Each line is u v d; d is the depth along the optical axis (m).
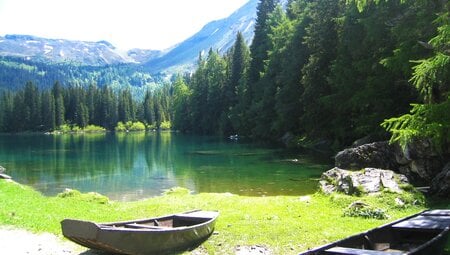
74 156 50.00
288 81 54.47
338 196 17.48
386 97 31.91
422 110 13.38
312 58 46.81
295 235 13.38
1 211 16.38
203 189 25.00
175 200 19.41
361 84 35.78
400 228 11.02
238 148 51.94
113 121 161.75
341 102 38.91
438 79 13.89
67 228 10.87
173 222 13.70
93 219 15.58
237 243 12.75
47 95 149.00
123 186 27.86
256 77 73.56
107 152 55.59
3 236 13.52
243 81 78.12
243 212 16.50
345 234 13.33
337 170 19.81
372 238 10.59
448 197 17.41
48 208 17.48
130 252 11.09
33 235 13.65
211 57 106.06
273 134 63.72
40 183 29.44
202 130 103.56
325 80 45.69
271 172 30.55
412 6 25.95
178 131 127.88
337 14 45.88
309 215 15.82
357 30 36.84
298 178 27.62
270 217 15.50
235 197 19.84
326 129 46.31
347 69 37.44
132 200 23.02
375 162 22.75
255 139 68.31
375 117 32.12
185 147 58.81
